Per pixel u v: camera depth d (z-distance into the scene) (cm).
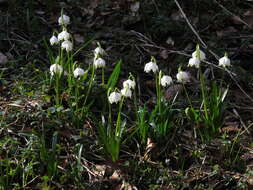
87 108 139
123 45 179
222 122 136
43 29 185
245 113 148
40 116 137
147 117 137
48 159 119
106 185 123
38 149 126
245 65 170
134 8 195
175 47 178
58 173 123
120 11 197
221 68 163
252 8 196
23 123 137
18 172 122
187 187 122
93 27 192
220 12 193
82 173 125
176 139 135
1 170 117
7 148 128
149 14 194
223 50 174
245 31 184
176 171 127
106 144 126
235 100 153
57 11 198
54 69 137
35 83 151
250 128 142
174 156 130
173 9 195
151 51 176
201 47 176
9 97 147
